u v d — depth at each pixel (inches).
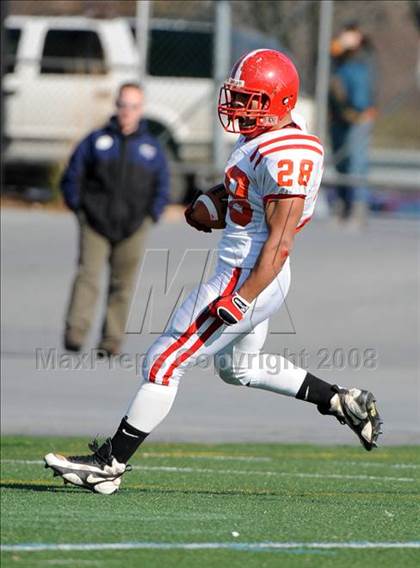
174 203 2854.3
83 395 1515.7
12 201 2910.9
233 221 888.3
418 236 2719.0
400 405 1513.3
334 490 1033.5
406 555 744.3
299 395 942.4
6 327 1883.6
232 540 764.6
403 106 3314.5
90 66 2876.5
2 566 676.7
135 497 926.4
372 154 3380.9
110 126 1656.0
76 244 2470.5
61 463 913.5
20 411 1408.7
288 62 885.8
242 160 876.6
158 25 2903.5
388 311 2062.0
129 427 910.4
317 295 2134.6
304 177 860.0
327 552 743.1
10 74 2856.8
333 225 2807.6
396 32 3110.2
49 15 2977.4
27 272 2214.6
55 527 781.3
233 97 883.4
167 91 2891.2
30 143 2876.5
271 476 1118.4
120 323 1697.8
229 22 2810.0
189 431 1364.4
